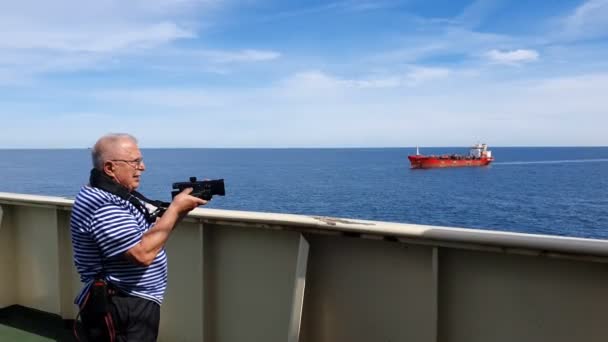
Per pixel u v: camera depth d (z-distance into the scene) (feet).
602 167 493.77
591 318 6.15
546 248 5.98
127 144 7.00
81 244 6.86
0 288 13.08
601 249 5.63
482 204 203.31
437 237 6.75
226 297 9.46
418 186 280.51
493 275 6.80
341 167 528.63
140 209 7.14
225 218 8.96
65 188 266.77
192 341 9.96
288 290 8.63
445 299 7.16
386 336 7.70
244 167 538.88
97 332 6.86
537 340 6.52
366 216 178.91
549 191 253.03
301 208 194.39
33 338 11.52
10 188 266.16
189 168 519.19
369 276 7.84
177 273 10.12
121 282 6.80
